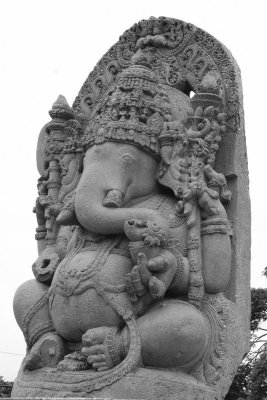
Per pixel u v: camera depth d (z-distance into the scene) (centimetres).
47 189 486
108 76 532
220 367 404
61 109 498
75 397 370
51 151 488
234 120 466
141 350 382
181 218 420
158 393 370
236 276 434
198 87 464
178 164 431
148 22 521
